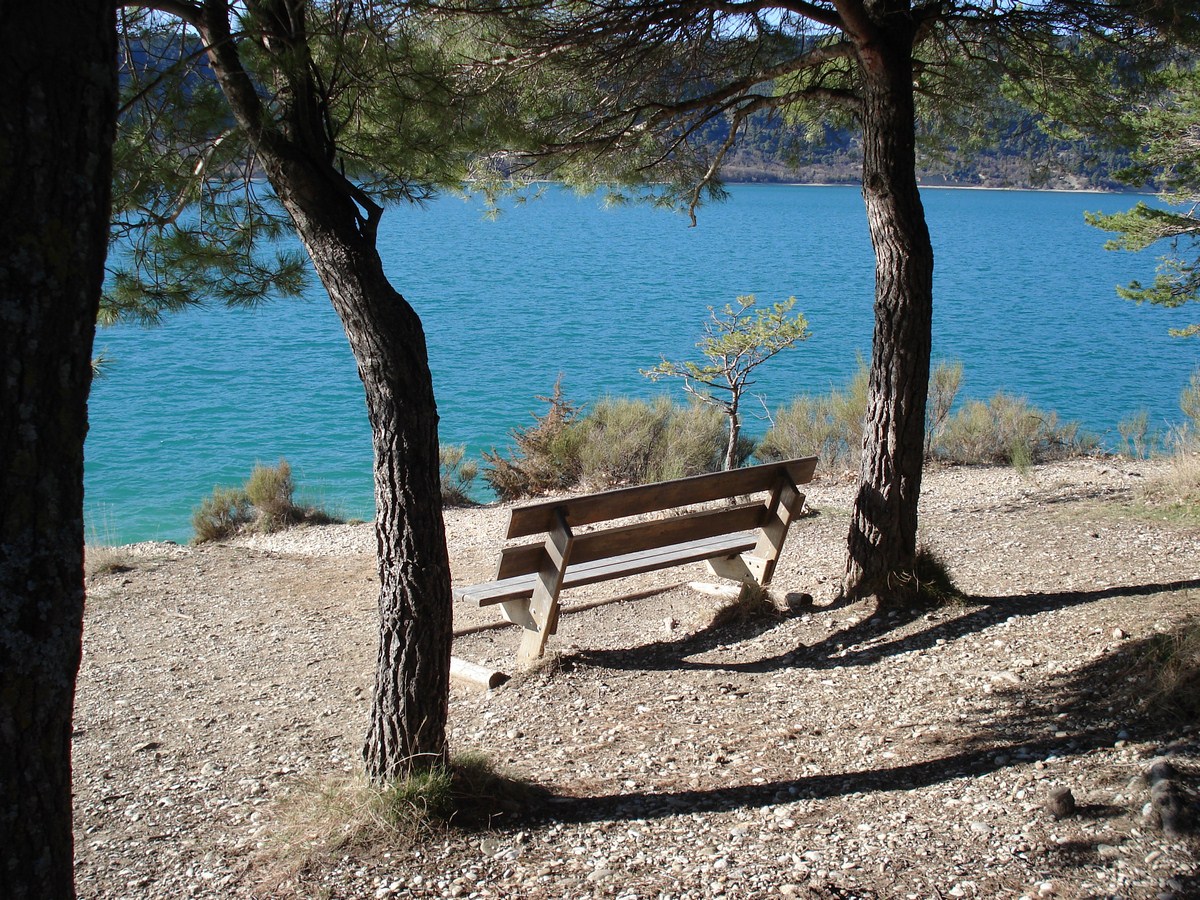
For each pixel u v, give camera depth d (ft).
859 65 17.69
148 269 15.06
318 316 126.00
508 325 116.67
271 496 37.65
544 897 10.15
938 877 9.77
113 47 6.33
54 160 5.99
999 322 125.70
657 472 39.22
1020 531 24.94
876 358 18.29
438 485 12.24
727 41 22.16
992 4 19.72
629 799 12.41
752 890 9.87
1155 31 18.88
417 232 285.43
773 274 179.52
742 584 20.11
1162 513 25.00
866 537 18.76
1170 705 12.46
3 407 5.94
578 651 18.40
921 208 17.84
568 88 21.17
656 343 104.17
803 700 15.29
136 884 11.43
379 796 11.92
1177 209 33.14
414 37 14.49
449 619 12.45
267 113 11.39
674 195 26.86
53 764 6.43
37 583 6.16
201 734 16.85
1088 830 10.19
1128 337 113.80
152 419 69.26
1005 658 15.56
